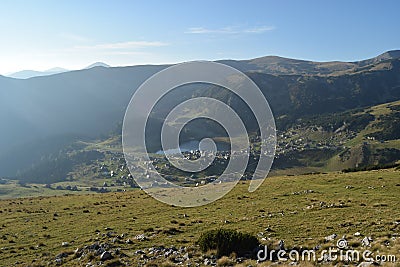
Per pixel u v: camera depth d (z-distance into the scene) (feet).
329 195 124.57
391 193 118.93
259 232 80.69
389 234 68.44
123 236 87.92
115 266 65.10
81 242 86.79
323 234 74.23
